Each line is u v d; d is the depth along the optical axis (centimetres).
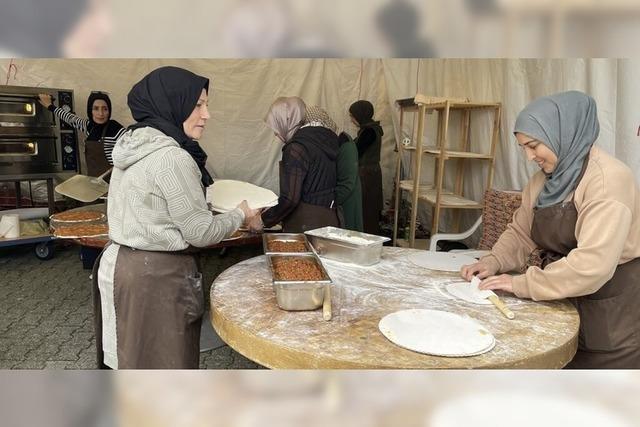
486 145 362
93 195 297
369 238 180
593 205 129
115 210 155
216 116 453
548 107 135
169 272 152
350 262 172
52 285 365
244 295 138
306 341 110
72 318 306
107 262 157
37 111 392
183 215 145
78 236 237
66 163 414
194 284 160
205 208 152
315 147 243
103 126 397
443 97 385
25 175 393
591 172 133
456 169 410
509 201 256
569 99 135
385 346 108
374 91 471
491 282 145
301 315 125
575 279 128
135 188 146
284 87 454
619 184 128
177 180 143
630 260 141
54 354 258
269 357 109
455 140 412
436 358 103
